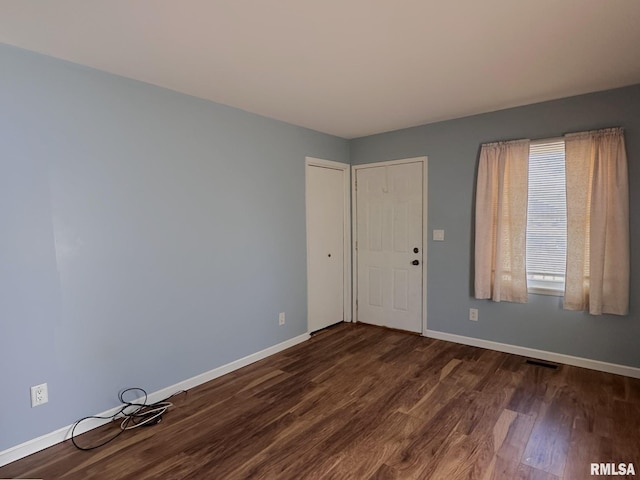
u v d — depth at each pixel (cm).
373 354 350
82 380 227
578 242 298
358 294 455
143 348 258
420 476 183
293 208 378
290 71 240
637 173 278
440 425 228
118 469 192
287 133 368
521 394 265
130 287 250
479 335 363
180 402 263
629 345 289
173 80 253
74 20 175
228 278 315
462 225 368
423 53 217
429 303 396
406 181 405
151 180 259
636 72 250
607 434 215
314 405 255
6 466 196
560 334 318
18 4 160
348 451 204
